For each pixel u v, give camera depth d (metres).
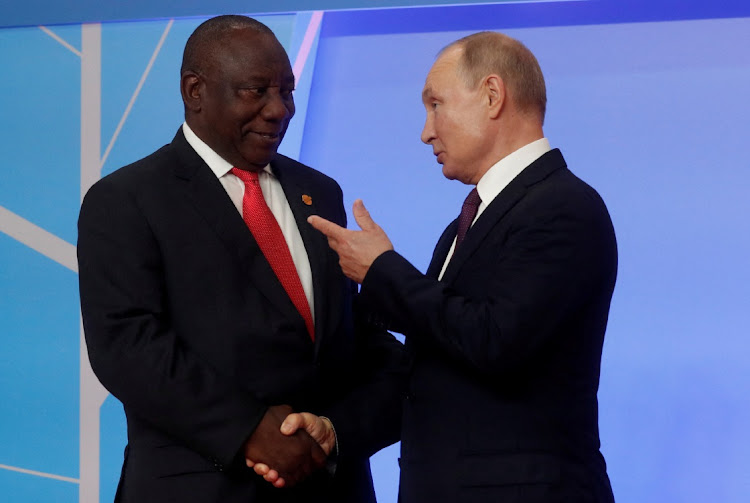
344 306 6.51
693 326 10.33
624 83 10.48
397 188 10.66
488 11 10.64
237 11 9.77
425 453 5.41
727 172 10.36
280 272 6.23
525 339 5.06
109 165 10.02
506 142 5.56
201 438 5.75
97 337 5.85
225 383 5.80
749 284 10.28
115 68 10.03
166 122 9.98
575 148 10.51
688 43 10.45
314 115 10.73
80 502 10.05
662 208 10.39
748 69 10.39
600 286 5.35
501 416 5.27
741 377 10.24
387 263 5.34
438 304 5.19
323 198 6.75
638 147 10.45
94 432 10.06
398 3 9.69
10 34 10.13
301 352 6.15
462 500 5.23
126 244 5.90
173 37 9.98
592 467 5.39
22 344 10.12
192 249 5.99
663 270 10.37
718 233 10.34
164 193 6.05
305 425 5.92
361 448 6.33
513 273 5.16
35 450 10.09
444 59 5.65
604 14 10.55
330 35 10.80
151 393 5.71
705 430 10.27
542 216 5.20
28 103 10.11
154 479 5.92
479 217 5.47
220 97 6.03
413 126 10.67
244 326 5.94
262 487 5.98
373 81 10.73
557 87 10.53
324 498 6.28
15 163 10.11
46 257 10.10
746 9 10.41
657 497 10.27
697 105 10.41
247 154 6.20
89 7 9.94
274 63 6.05
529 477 5.17
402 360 6.75
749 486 10.17
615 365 10.38
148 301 5.87
